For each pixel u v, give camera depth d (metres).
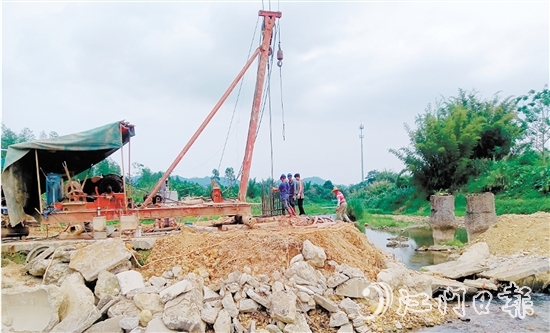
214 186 14.44
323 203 52.91
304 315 8.93
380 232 27.83
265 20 15.04
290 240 10.72
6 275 10.20
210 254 10.40
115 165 24.64
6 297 8.55
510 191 31.08
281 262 10.21
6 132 28.84
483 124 38.97
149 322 8.01
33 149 12.10
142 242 11.02
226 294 9.03
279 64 15.25
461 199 34.75
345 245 11.66
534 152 37.56
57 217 12.08
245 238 10.80
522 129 39.34
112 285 9.39
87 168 14.84
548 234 15.33
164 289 9.02
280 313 8.44
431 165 39.25
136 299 8.66
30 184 13.28
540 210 25.23
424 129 40.62
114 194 12.59
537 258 13.86
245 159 15.12
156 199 14.11
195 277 9.30
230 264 10.11
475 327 9.53
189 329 7.83
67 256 10.22
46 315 8.41
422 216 35.19
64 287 9.24
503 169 33.59
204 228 12.77
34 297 8.60
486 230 17.98
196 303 8.48
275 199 16.75
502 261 14.35
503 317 10.15
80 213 12.18
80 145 12.32
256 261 10.16
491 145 39.47
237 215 13.78
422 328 9.45
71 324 8.25
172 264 10.30
